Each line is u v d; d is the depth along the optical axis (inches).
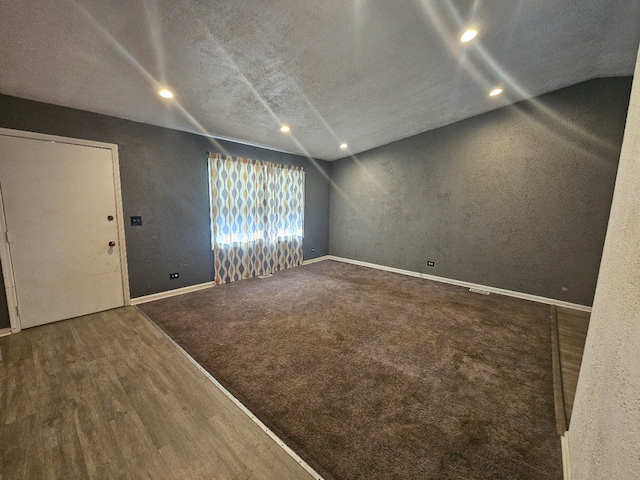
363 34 78.4
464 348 92.1
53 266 105.3
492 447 54.7
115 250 120.3
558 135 128.6
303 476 48.4
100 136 112.7
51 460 50.6
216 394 68.7
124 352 87.2
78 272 111.3
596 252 124.2
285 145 177.0
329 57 87.2
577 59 102.8
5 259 95.2
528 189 138.7
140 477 47.7
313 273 190.9
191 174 144.5
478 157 152.7
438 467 50.4
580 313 123.8
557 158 129.8
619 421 27.8
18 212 96.6
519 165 140.3
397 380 75.1
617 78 115.0
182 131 139.1
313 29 73.8
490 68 105.4
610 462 28.9
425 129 169.5
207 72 87.9
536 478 48.4
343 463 51.0
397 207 191.9
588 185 123.9
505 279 149.4
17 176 95.5
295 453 52.9
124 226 122.2
